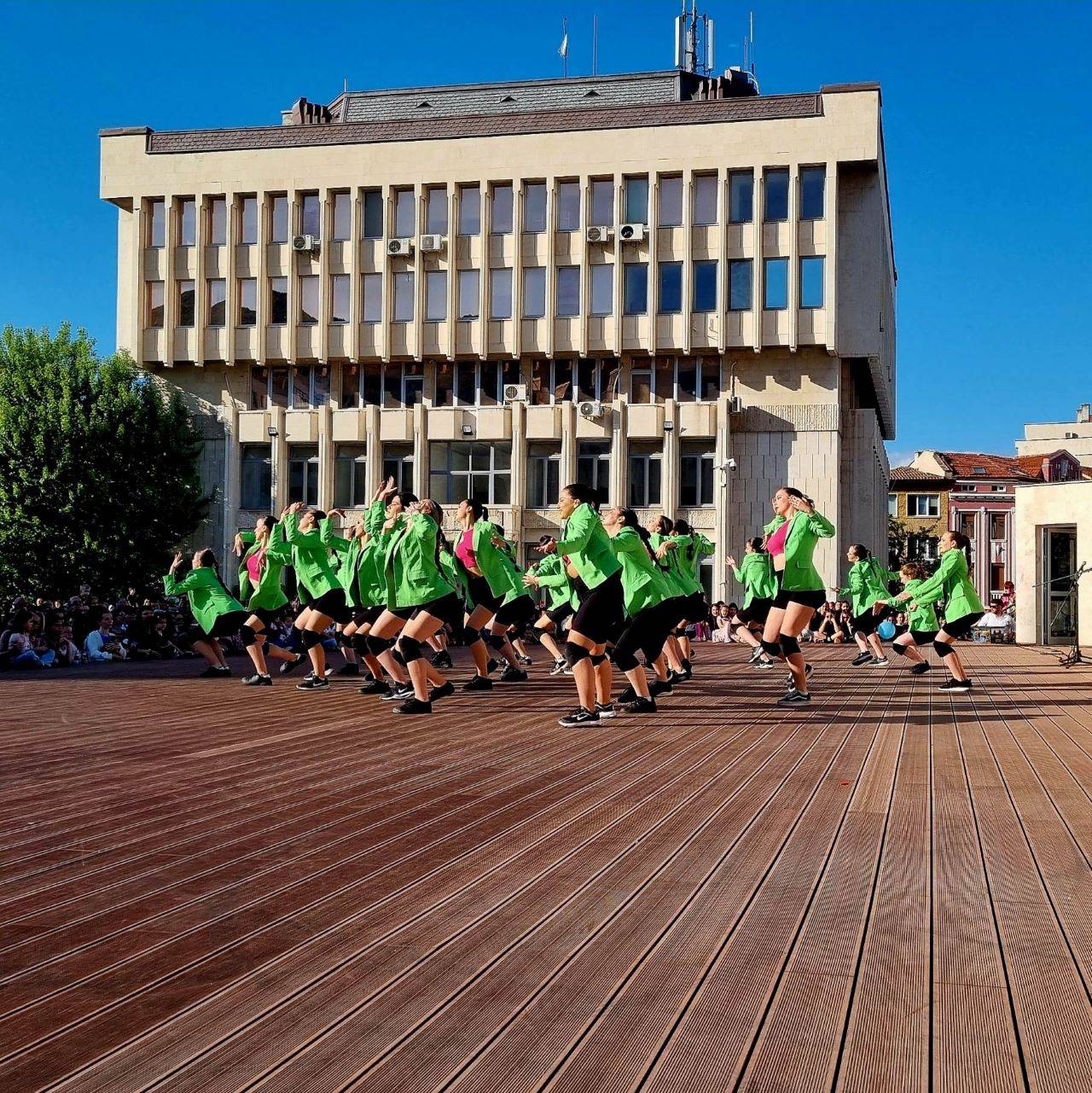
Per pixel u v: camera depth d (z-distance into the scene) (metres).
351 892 4.87
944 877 5.10
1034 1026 3.39
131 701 13.24
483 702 13.07
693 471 40.97
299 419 42.75
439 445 42.34
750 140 39.84
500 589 14.77
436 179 41.91
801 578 12.70
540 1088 3.00
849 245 40.62
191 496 40.38
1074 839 5.88
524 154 41.38
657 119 40.53
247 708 12.43
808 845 5.75
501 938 4.24
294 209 42.88
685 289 40.34
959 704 13.09
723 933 4.29
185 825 6.20
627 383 41.50
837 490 39.97
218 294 43.47
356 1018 3.47
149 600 37.78
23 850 5.60
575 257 41.41
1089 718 11.53
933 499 80.81
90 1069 3.10
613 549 10.95
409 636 11.72
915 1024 3.40
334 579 14.57
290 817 6.44
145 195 43.59
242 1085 3.01
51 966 3.92
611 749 9.16
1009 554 80.44
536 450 41.84
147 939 4.21
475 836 5.95
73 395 39.25
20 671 18.69
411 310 42.44
